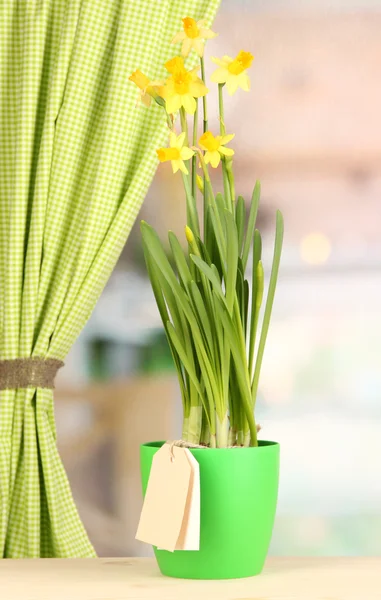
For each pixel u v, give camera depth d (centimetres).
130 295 146
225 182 102
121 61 129
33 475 123
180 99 96
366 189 147
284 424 144
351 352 145
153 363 145
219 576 94
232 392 100
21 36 134
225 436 97
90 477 144
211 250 102
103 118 132
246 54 98
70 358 145
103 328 146
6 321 127
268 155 147
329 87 147
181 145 96
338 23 148
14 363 126
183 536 89
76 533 126
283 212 147
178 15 134
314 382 145
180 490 89
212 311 98
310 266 146
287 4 148
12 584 94
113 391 145
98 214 128
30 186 133
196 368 101
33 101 129
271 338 146
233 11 148
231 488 92
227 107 147
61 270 130
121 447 144
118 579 96
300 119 147
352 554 142
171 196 146
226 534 92
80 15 131
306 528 143
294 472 144
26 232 132
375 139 147
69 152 129
